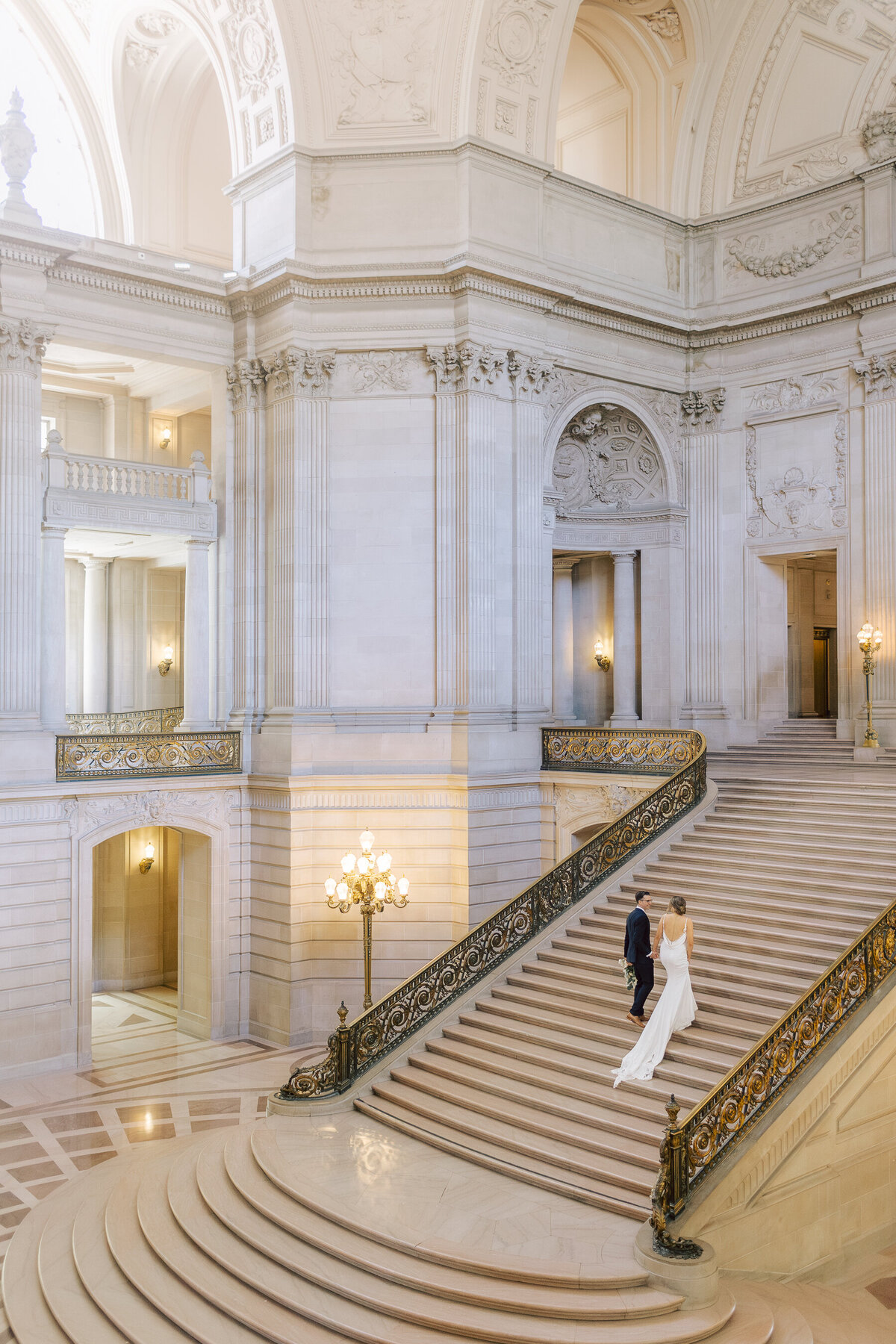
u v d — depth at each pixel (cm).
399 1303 783
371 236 1631
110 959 1978
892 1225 1029
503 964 1259
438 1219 873
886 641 1720
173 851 2030
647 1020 1090
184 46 1834
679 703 1923
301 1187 930
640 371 1856
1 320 1488
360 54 1617
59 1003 1490
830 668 2175
